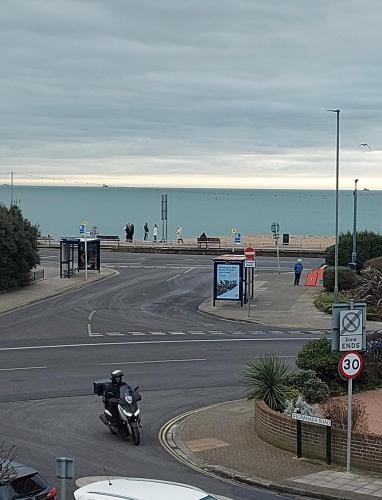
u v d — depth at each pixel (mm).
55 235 111750
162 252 72625
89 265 54250
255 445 16219
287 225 159625
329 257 51906
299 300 41688
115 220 169875
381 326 33281
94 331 32125
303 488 13336
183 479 14086
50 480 13789
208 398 20891
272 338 30531
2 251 43562
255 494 13312
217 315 36656
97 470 14562
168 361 25812
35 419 18609
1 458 11047
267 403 17078
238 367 24812
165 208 105625
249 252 37938
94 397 20906
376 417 17344
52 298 42125
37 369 24438
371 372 20406
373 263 44812
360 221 179125
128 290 45469
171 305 40094
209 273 54281
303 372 18625
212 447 16156
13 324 33719
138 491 9586
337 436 14781
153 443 16688
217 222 168125
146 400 20656
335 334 14234
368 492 13102
